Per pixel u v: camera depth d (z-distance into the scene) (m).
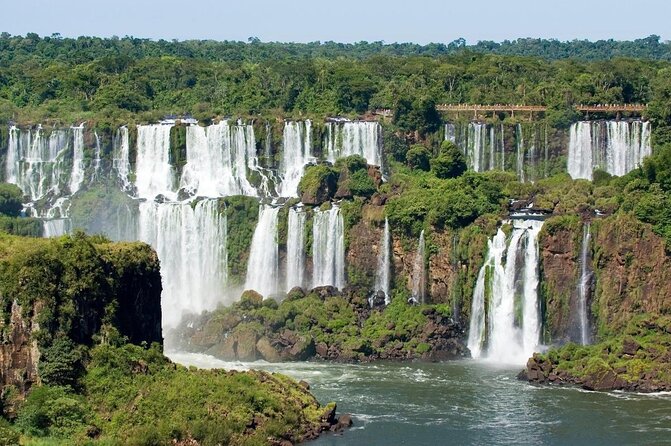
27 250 179.62
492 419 184.50
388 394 198.38
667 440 174.50
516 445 172.75
